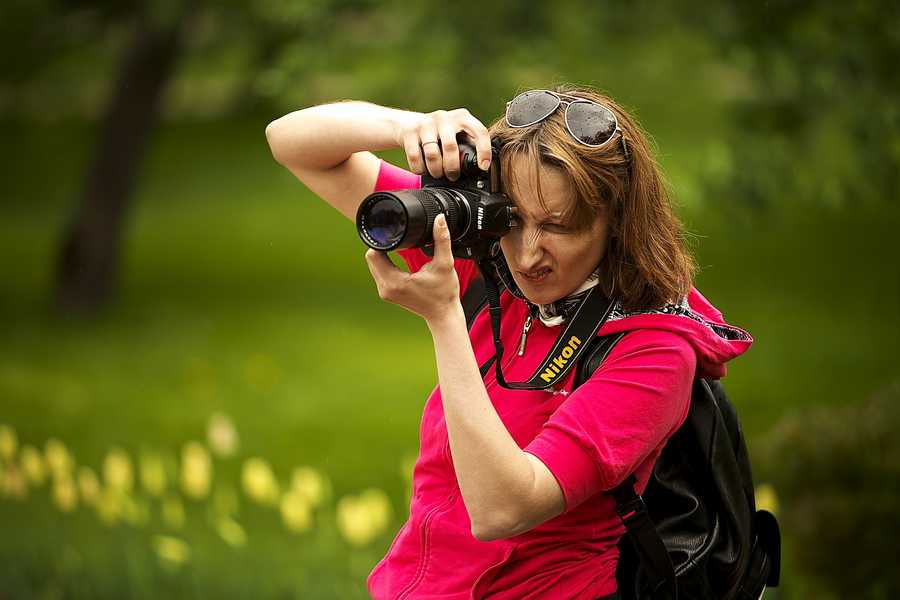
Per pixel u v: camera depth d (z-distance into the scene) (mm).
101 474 20953
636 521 5012
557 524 5113
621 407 4734
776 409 23938
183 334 31250
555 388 5059
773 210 16641
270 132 5805
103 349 29734
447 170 4812
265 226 45469
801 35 15484
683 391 4879
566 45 20047
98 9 29922
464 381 4559
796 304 32188
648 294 4941
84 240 32781
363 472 21234
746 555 5520
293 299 35281
